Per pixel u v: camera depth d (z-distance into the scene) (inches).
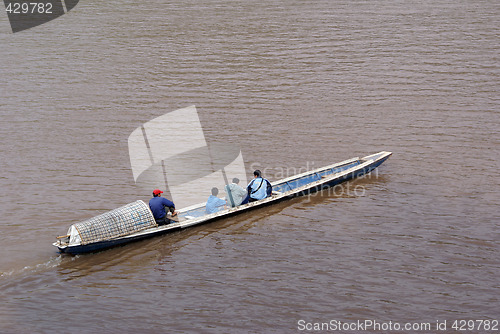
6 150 719.7
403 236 501.7
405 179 625.9
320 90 929.5
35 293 417.1
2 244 487.2
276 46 1160.8
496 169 641.0
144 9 1504.7
